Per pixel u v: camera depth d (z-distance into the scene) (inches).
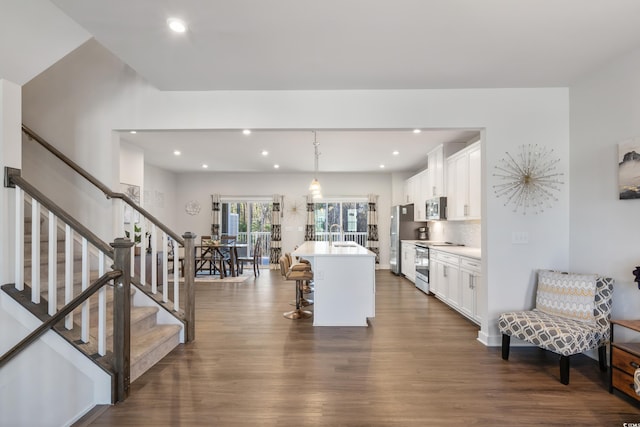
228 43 95.0
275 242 344.2
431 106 128.0
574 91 123.7
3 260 85.3
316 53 100.7
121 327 88.1
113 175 129.3
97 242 88.6
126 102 128.6
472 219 177.9
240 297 212.8
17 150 88.0
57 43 88.6
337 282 155.3
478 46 96.7
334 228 353.1
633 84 99.8
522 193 127.0
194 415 81.7
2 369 77.7
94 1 75.9
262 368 108.0
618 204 105.3
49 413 83.1
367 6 77.9
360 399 89.3
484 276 130.0
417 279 242.8
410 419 80.1
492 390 93.8
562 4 76.9
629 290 101.7
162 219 324.5
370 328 150.0
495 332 127.6
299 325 154.6
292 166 306.5
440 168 219.0
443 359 115.1
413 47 97.2
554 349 96.7
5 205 85.7
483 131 129.8
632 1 75.7
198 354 119.2
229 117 128.3
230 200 351.3
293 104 128.4
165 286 133.6
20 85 89.1
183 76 116.1
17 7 79.6
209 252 324.2
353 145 221.9
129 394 90.9
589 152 116.6
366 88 127.1
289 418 80.6
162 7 78.3
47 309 86.6
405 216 297.3
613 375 91.0
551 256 126.3
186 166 309.7
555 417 80.7
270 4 77.2
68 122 128.5
